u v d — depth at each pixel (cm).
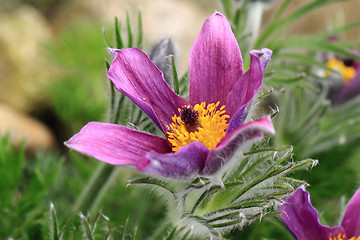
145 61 36
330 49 46
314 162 35
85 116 66
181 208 36
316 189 51
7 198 48
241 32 47
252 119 37
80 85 67
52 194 52
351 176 52
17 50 72
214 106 36
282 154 37
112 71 35
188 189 35
